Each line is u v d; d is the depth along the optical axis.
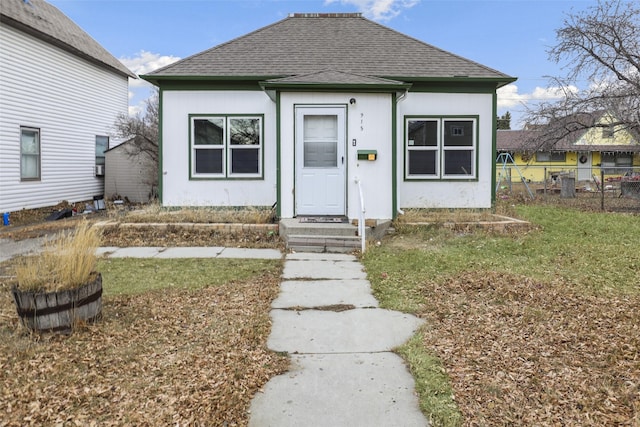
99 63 17.75
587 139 22.33
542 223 9.93
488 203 10.91
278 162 8.95
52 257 4.38
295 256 7.36
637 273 6.05
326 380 3.25
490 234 8.72
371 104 8.88
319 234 8.08
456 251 7.40
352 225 8.27
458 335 4.02
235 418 2.77
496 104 10.84
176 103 10.56
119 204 17.17
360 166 8.89
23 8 14.60
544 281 5.64
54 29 15.50
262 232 8.66
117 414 2.81
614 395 3.01
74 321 4.08
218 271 6.33
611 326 4.20
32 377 3.27
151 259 7.07
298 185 9.04
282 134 8.91
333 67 10.73
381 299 5.11
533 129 16.22
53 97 15.26
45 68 14.82
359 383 3.21
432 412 2.82
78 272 4.18
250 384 3.18
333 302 5.02
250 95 10.62
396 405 2.92
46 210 14.78
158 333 4.08
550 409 2.85
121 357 3.59
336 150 9.02
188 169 10.65
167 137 10.60
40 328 3.96
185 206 10.69
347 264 6.80
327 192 9.05
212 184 10.70
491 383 3.16
